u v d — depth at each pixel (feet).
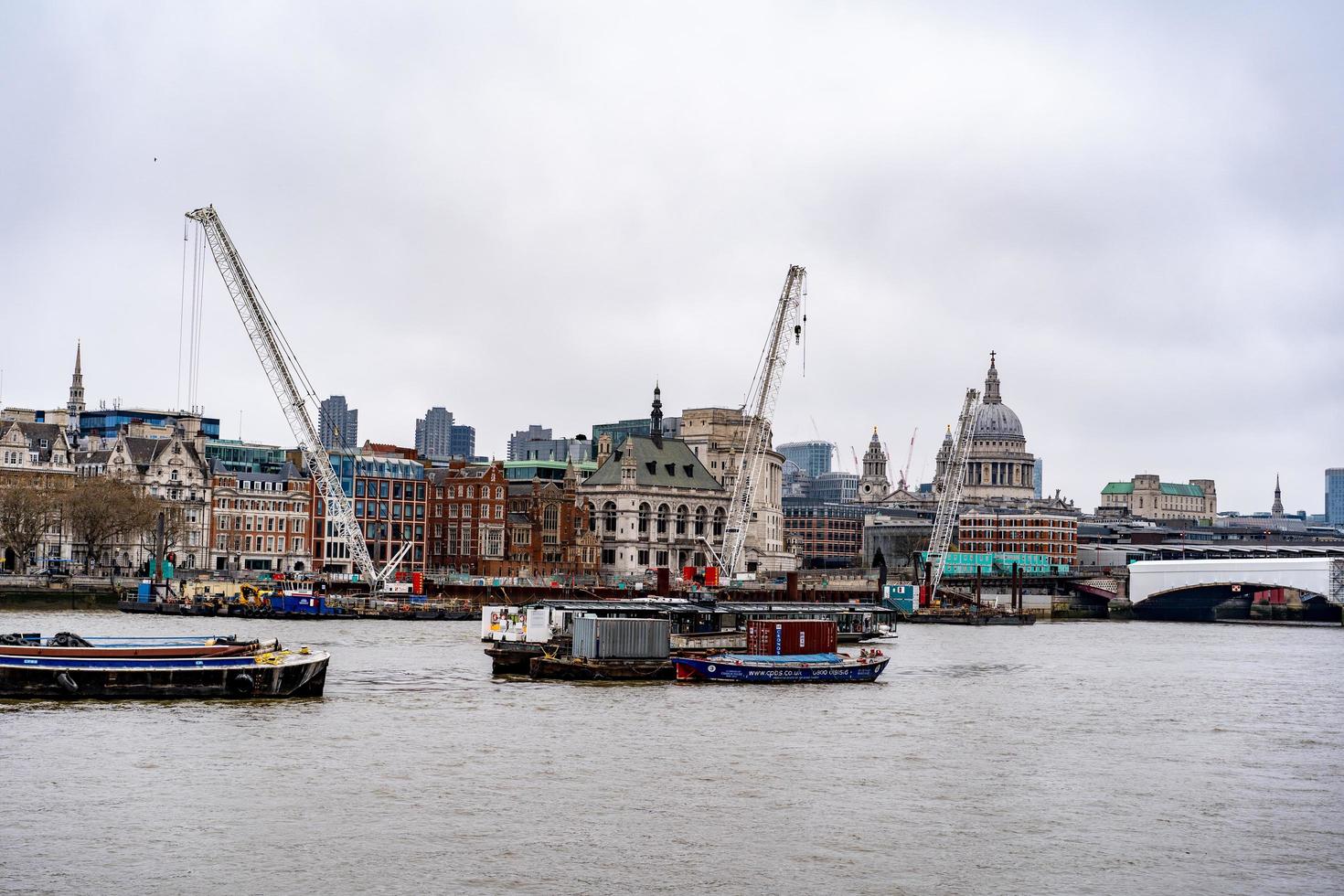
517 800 340.80
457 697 499.10
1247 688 600.39
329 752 387.55
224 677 468.34
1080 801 355.77
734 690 538.88
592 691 523.70
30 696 454.81
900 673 633.20
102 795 335.47
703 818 328.70
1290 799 362.74
